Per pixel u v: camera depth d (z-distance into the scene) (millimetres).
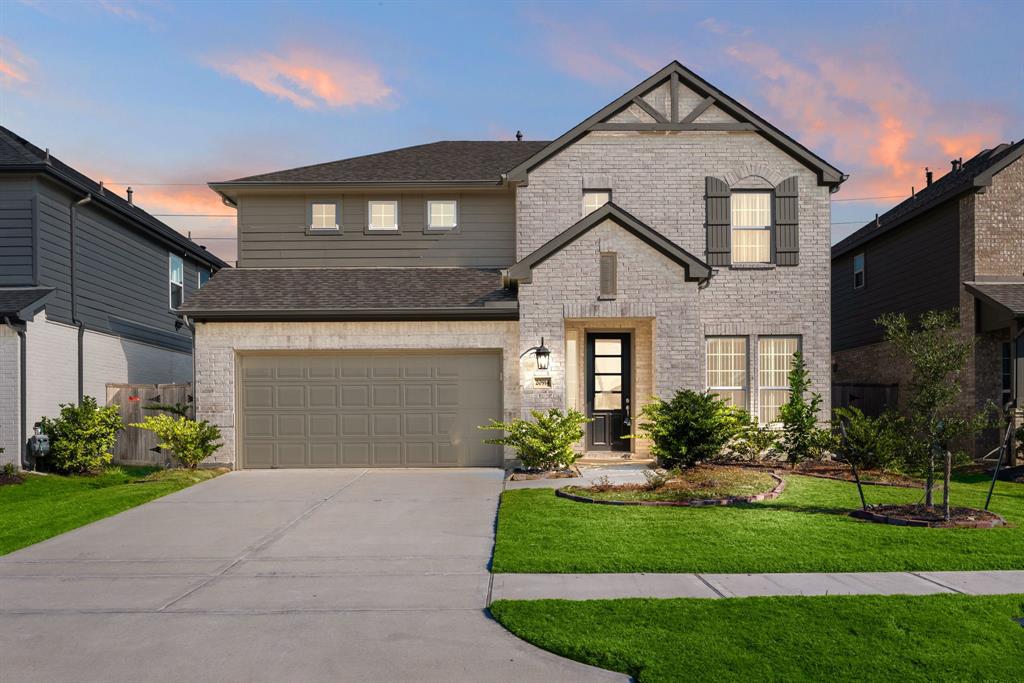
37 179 15898
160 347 21422
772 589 6824
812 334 16047
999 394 16516
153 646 5668
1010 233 16766
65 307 16734
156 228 20562
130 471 16125
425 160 19203
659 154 16391
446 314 14961
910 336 10070
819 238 16219
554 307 14844
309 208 17656
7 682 5055
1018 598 6410
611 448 16156
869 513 9664
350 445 15297
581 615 6102
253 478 13992
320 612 6426
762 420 15969
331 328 15203
